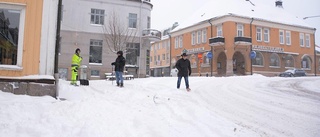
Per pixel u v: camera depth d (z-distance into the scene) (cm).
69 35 2773
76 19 2811
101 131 514
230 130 565
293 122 664
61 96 870
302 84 1683
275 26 4284
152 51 6475
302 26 4556
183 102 841
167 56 5769
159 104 798
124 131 522
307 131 590
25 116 593
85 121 581
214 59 4028
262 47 4066
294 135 560
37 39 883
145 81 1897
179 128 553
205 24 4272
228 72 3769
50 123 556
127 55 2950
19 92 806
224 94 1139
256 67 3972
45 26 891
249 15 4109
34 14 888
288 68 4334
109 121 586
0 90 793
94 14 2880
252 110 800
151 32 3014
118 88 1153
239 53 4016
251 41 3888
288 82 1850
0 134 481
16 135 482
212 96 1066
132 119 610
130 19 2988
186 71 1205
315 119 697
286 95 1129
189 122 601
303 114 753
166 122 592
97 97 876
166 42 5844
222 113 749
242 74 3947
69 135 493
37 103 697
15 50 866
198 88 1338
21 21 876
